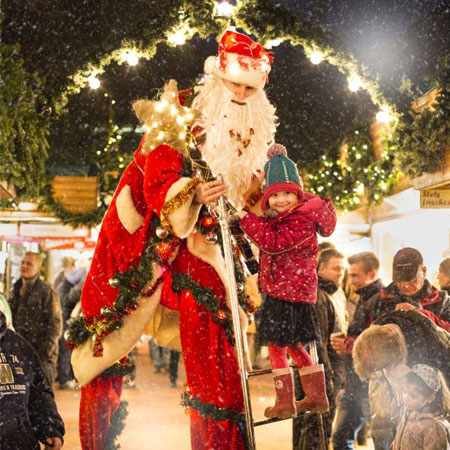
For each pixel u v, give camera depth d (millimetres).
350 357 6727
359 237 15148
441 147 9320
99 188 13352
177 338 4398
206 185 3701
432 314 4949
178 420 9625
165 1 8523
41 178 8875
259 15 8695
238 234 4133
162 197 3754
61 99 8625
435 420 4395
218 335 3932
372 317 6184
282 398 3877
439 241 12227
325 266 6922
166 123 3957
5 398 4449
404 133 9641
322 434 4059
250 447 3535
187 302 3992
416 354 4559
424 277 5805
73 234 15617
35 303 9930
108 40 8602
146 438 8367
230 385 3873
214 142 4066
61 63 8609
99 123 14953
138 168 4141
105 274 4141
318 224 3957
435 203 10148
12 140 8266
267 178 3979
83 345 4223
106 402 4434
